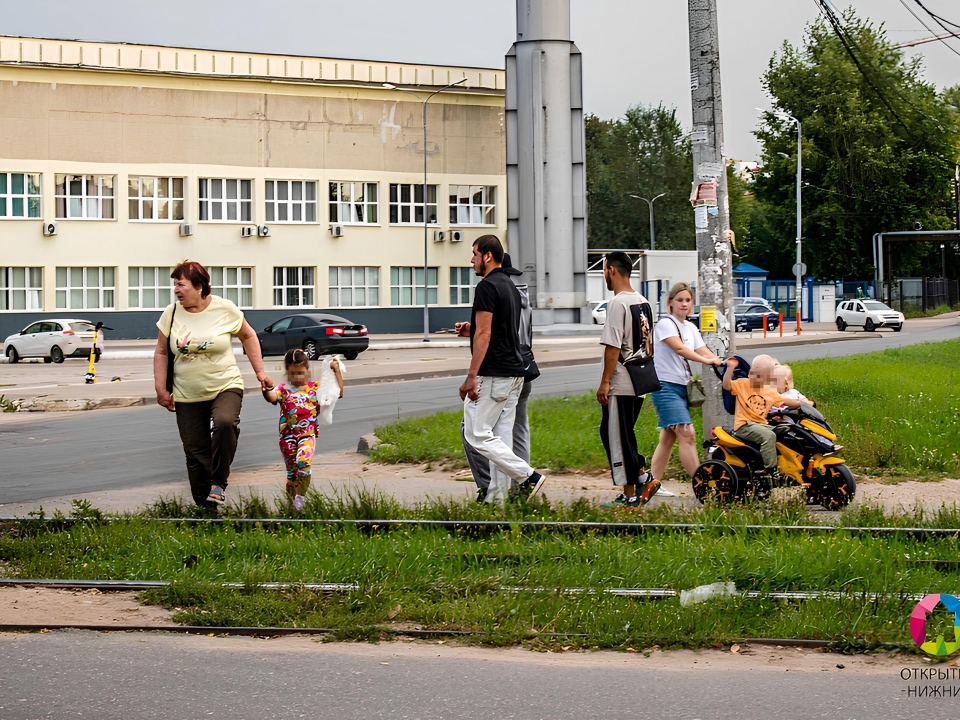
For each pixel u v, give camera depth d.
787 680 6.40
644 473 11.32
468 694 6.12
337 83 68.25
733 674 6.51
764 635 7.19
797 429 11.40
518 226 62.38
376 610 7.62
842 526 9.95
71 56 63.00
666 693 6.15
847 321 68.19
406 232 70.62
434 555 8.98
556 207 61.66
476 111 71.56
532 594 7.84
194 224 65.81
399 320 70.69
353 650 6.98
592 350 45.47
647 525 9.91
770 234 105.75
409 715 5.77
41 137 62.47
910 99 86.31
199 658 6.79
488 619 7.41
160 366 11.10
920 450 14.54
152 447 18.12
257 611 7.66
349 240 69.25
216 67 66.06
